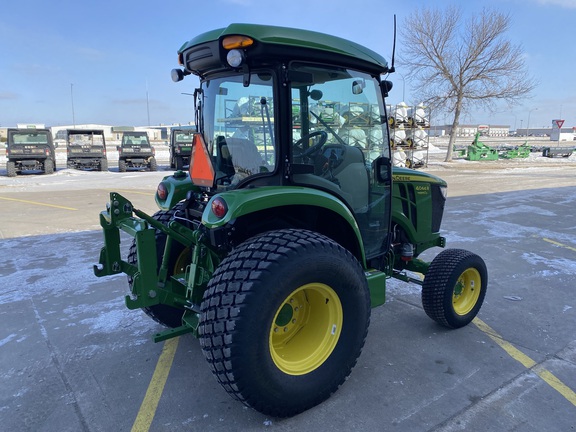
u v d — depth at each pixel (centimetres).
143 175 1898
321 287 260
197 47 286
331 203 280
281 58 265
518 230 785
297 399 254
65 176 1858
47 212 964
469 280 390
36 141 1934
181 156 2198
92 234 757
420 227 411
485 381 301
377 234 354
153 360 333
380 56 322
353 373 311
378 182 347
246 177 298
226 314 229
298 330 280
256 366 232
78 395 289
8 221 869
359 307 276
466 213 959
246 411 270
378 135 339
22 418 266
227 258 251
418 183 405
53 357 339
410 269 413
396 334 374
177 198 358
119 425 259
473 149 2692
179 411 271
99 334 378
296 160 284
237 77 292
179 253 359
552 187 1434
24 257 615
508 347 350
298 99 280
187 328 279
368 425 256
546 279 515
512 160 2848
